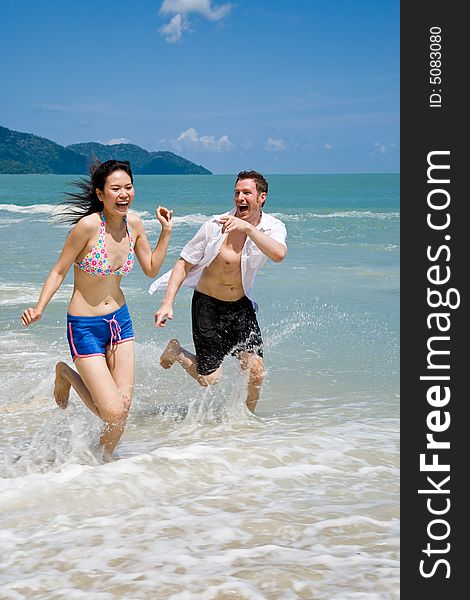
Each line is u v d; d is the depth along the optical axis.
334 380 6.71
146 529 3.50
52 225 26.31
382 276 13.25
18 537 3.45
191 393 6.40
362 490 4.07
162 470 4.32
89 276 4.74
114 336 4.83
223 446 4.82
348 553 3.23
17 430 5.39
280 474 4.33
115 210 4.64
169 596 2.86
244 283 5.70
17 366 7.11
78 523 3.60
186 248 5.70
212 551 3.25
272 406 5.98
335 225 26.75
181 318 9.50
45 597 2.87
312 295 11.19
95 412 4.77
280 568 3.08
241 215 5.61
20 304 10.42
